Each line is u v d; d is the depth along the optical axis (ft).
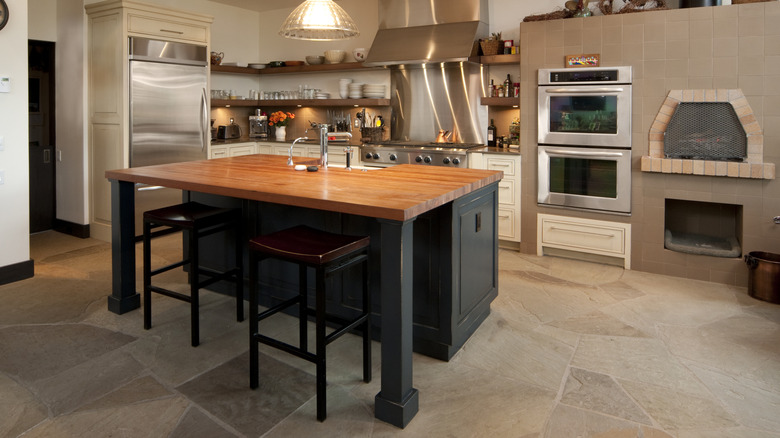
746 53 12.68
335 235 8.50
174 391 8.16
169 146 17.84
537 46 15.44
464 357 9.41
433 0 18.67
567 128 15.24
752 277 12.38
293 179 9.96
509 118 18.52
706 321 10.98
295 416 7.53
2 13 12.62
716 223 14.94
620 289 13.10
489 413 7.63
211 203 12.12
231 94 22.54
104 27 16.53
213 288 12.75
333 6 11.02
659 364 9.09
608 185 14.79
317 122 23.25
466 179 9.85
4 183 13.04
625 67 14.08
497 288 11.44
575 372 8.84
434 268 9.12
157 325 10.68
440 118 19.90
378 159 19.07
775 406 7.73
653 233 14.33
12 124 13.10
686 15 13.25
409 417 7.41
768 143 12.69
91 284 13.17
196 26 18.35
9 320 10.87
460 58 17.03
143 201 17.43
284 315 11.27
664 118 13.78
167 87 17.56
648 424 7.30
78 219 17.95
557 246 15.90
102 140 17.13
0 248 13.07
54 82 18.12
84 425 7.23
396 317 7.27
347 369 8.95
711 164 13.15
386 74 21.17
